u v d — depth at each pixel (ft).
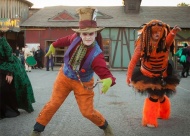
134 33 90.22
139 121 18.60
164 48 16.65
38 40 92.73
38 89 34.91
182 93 32.83
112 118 19.43
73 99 27.20
